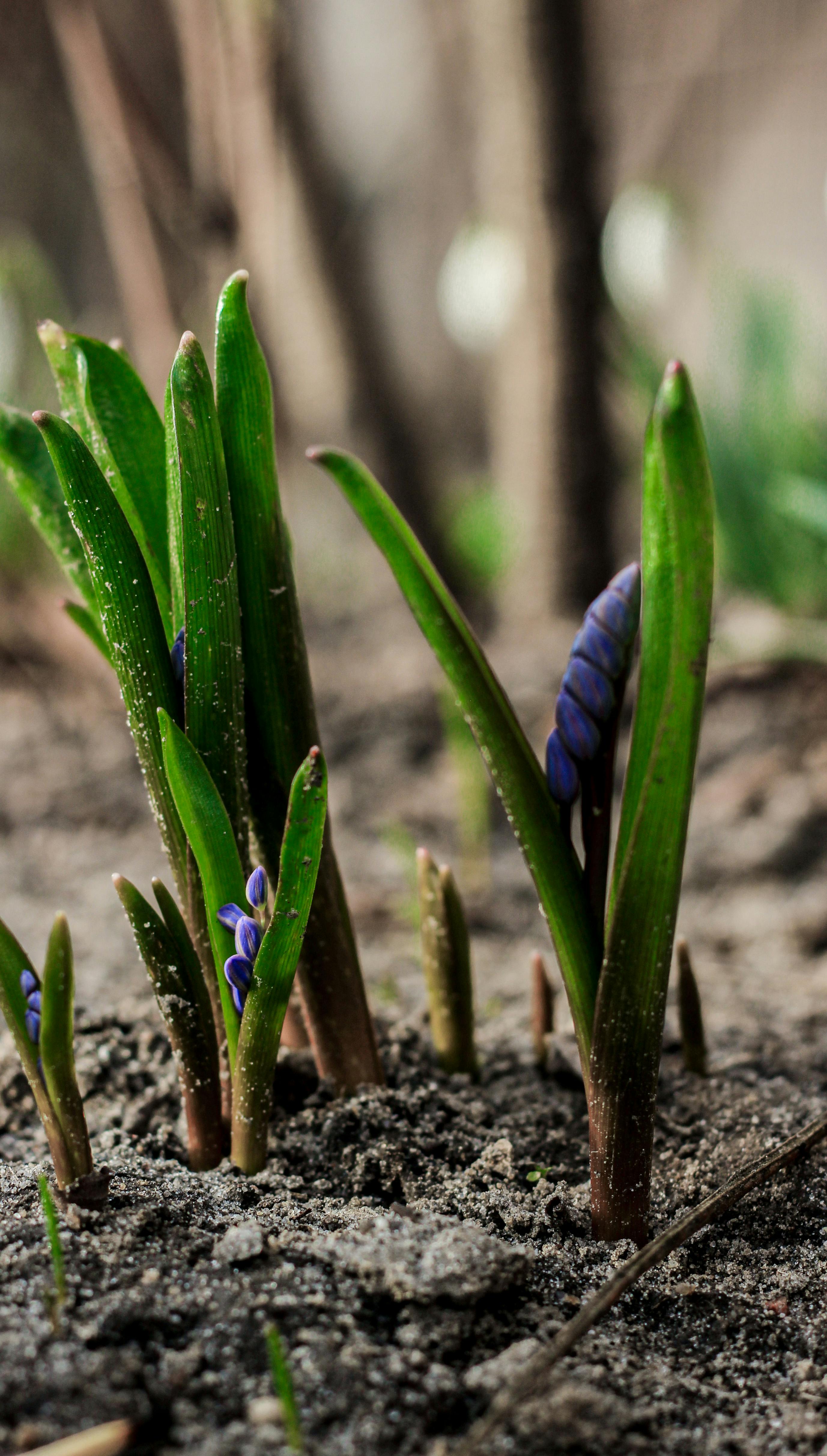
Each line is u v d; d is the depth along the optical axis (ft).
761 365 2.52
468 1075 1.21
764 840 1.96
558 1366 1.00
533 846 1.03
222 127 2.14
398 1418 0.97
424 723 2.44
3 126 5.16
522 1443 0.96
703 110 5.03
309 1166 1.10
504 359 2.74
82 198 5.45
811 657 2.29
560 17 2.42
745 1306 1.05
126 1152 1.11
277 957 1.04
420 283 5.19
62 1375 0.97
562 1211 1.08
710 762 2.21
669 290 3.82
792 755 2.16
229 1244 1.02
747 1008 1.37
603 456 2.72
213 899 1.04
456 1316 1.00
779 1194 1.10
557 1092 1.20
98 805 2.09
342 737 2.41
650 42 5.05
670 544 0.99
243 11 2.12
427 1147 1.12
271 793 1.08
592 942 1.04
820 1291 1.06
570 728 1.02
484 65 2.52
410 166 5.06
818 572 2.45
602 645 1.01
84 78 2.13
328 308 2.85
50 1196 1.05
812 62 4.84
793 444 2.49
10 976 1.04
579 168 2.51
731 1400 1.00
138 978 1.36
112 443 1.05
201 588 1.02
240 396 1.02
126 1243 1.02
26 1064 1.05
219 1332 0.99
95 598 1.09
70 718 2.39
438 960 1.18
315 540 3.43
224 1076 1.11
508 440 2.80
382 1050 1.21
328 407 2.94
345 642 2.90
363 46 4.88
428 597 1.00
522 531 2.81
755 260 5.04
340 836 2.11
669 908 1.01
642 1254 0.99
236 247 2.26
